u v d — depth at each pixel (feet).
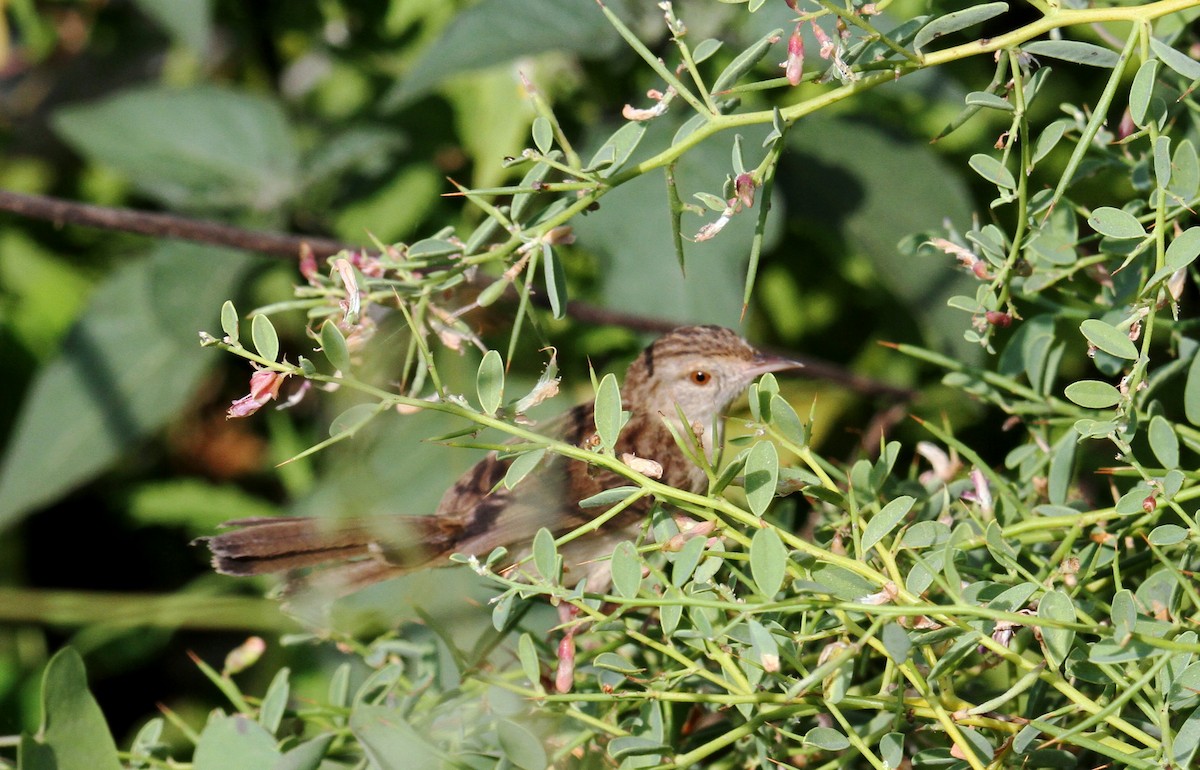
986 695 20.98
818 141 35.50
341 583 25.94
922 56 19.08
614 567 18.15
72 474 38.09
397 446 32.68
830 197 35.24
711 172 34.27
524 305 20.65
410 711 21.65
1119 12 18.52
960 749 17.93
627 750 18.78
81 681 21.74
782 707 18.90
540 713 20.61
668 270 34.35
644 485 18.70
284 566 25.70
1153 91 20.02
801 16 19.25
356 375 25.21
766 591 17.43
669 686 19.48
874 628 17.42
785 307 39.14
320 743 21.24
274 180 39.47
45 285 44.27
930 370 37.96
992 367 33.71
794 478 19.80
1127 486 26.81
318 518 25.90
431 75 33.96
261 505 41.86
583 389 36.78
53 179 45.93
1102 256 22.34
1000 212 36.73
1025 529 20.31
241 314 38.60
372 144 39.52
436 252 21.53
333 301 22.26
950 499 22.91
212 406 42.75
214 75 45.57
